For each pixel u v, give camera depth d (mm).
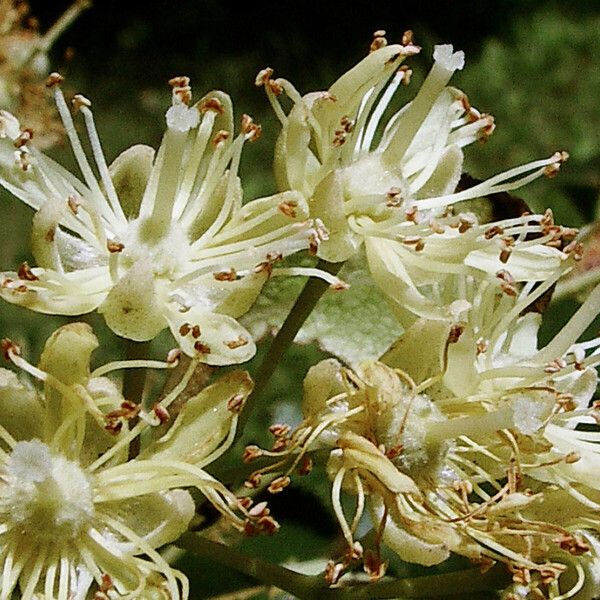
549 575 68
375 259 73
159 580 68
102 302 70
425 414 70
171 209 73
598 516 70
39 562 69
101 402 68
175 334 69
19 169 72
